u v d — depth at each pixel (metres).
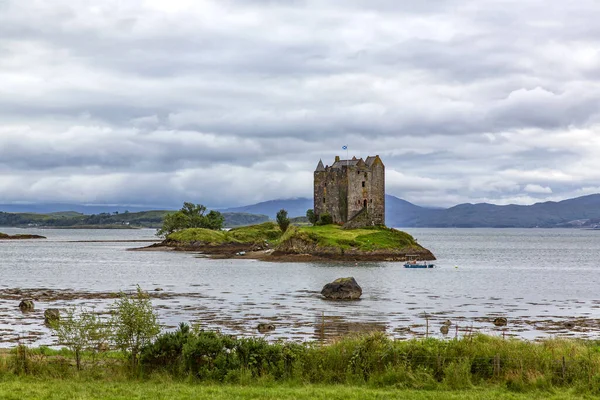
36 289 95.56
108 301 80.88
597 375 32.34
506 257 198.50
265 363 34.91
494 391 31.61
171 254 195.75
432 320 67.00
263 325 60.53
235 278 115.00
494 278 119.38
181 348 36.09
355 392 30.97
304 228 178.12
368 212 190.00
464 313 72.69
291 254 166.62
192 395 30.22
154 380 33.88
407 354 35.06
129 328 36.56
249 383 33.22
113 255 191.75
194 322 64.56
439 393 31.09
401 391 31.58
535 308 77.62
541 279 118.56
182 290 94.62
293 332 59.06
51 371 35.19
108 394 30.47
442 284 106.69
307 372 34.75
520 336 58.16
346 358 35.44
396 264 151.00
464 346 35.72
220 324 63.59
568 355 35.06
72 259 173.00
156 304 78.25
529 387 32.31
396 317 68.94
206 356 35.72
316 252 163.25
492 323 65.56
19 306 74.50
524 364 34.12
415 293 92.62
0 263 157.12
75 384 32.31
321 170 199.38
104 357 38.94
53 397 29.77
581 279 119.06
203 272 128.50
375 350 35.44
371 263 153.50
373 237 170.25
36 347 47.78
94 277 117.00
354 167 189.62
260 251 184.38
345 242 164.62
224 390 31.28
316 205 199.75
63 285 101.88
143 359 36.03
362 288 99.00
